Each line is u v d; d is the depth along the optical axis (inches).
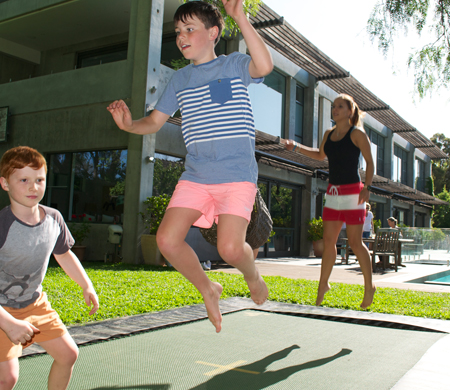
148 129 87.1
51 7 428.1
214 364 92.0
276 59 524.1
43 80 427.2
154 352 100.2
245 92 76.5
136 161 362.0
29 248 63.3
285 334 120.6
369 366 92.3
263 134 410.6
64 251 72.7
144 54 366.3
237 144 74.9
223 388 77.8
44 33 487.5
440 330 125.2
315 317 146.1
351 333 123.4
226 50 447.2
